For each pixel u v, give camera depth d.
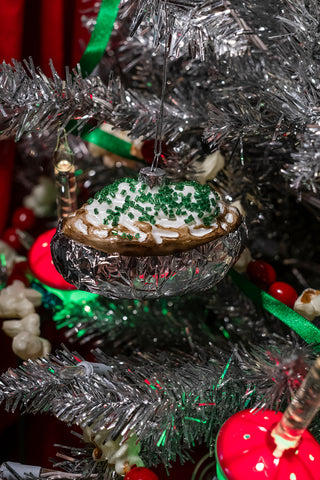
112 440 0.37
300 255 0.56
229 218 0.38
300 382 0.36
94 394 0.38
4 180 0.62
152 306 0.52
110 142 0.50
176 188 0.38
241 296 0.51
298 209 0.56
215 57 0.45
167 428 0.37
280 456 0.35
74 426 0.45
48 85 0.42
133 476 0.38
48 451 0.43
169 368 0.40
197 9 0.39
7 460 0.43
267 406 0.37
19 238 0.60
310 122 0.40
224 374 0.39
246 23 0.42
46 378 0.38
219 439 0.36
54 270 0.51
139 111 0.45
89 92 0.43
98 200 0.38
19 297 0.50
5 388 0.38
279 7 0.42
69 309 0.52
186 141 0.50
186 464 0.42
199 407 0.38
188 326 0.50
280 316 0.45
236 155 0.48
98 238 0.36
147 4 0.37
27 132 0.42
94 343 0.49
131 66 0.52
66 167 0.48
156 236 0.36
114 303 0.53
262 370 0.38
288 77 0.42
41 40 0.57
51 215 0.64
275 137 0.40
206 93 0.50
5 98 0.40
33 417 0.46
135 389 0.38
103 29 0.43
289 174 0.42
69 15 0.55
